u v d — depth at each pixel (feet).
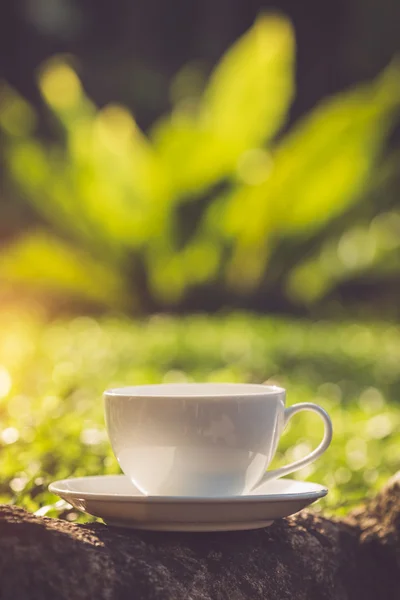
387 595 5.82
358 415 15.34
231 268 39.86
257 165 38.50
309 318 41.91
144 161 38.32
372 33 58.75
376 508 6.14
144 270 39.88
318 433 12.51
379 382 22.94
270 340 27.81
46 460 8.01
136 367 22.21
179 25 63.46
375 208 42.24
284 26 38.34
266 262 40.06
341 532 5.88
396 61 50.06
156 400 5.00
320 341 28.58
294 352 25.46
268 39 38.06
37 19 60.54
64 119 41.55
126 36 61.82
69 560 4.43
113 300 39.91
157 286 39.93
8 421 10.96
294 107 59.82
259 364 23.73
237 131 38.06
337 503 7.55
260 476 5.26
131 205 38.55
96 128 38.55
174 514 4.69
